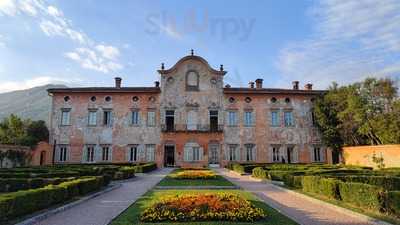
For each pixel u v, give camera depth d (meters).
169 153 47.03
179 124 47.06
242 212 10.15
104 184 20.22
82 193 15.88
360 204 12.49
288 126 47.47
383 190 11.45
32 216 10.76
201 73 48.38
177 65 48.34
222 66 48.75
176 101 47.56
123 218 10.52
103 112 47.00
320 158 47.09
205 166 46.00
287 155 46.94
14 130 55.72
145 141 46.44
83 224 10.04
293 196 16.39
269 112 47.72
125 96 47.47
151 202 13.91
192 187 19.41
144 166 34.22
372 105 38.88
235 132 47.09
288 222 9.77
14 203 10.16
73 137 46.28
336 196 14.33
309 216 11.30
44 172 23.77
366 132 39.19
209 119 47.41
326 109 45.25
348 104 40.88
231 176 30.27
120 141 46.44
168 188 19.23
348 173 22.12
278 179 23.36
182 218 9.92
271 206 12.80
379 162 35.56
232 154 46.62
